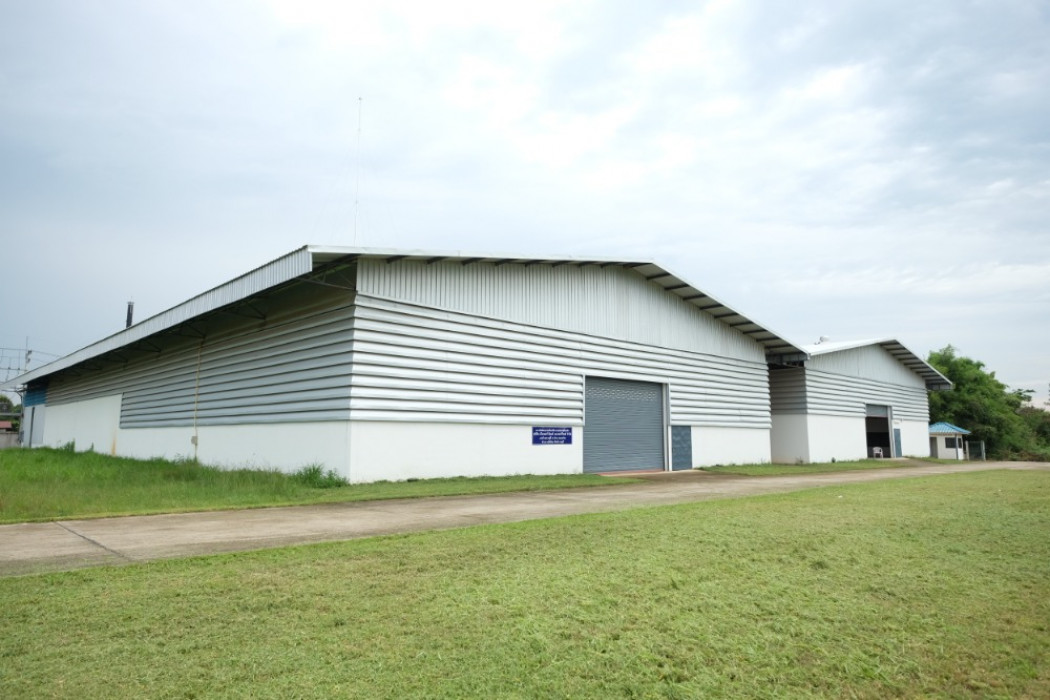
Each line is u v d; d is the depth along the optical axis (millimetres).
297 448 15562
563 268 18953
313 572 5691
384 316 14594
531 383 17578
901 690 3719
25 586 5191
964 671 3977
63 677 3584
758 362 26609
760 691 3629
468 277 16484
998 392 51656
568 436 18469
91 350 25016
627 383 20812
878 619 4766
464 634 4270
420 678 3645
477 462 16047
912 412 38188
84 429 31844
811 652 4164
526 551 6586
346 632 4281
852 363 32719
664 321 22281
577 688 3588
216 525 8453
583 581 5484
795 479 18078
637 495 12703
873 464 28797
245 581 5379
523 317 17656
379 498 11617
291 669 3729
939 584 5672
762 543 7098
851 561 6383
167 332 20594
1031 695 3709
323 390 14797
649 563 6117
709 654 4074
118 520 8875
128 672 3656
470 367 16172
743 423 25250
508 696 3477
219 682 3555
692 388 23094
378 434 14258
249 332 18328
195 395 21094
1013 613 4992
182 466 17875
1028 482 16297
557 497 12250
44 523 8570
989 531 8211
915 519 9008
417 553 6453
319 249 13008
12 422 68250
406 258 15070
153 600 4855
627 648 4113
